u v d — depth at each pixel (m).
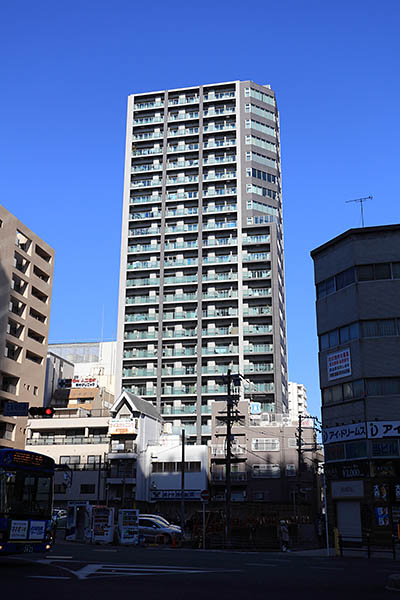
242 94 108.62
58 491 72.75
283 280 104.44
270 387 88.62
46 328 80.75
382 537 34.19
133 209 105.62
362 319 38.53
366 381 37.50
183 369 92.56
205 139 107.44
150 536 40.00
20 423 73.62
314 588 13.88
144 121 110.50
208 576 16.58
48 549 18.94
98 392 86.81
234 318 94.19
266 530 38.75
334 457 38.38
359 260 39.59
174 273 99.56
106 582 14.68
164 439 74.25
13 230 75.88
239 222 100.19
